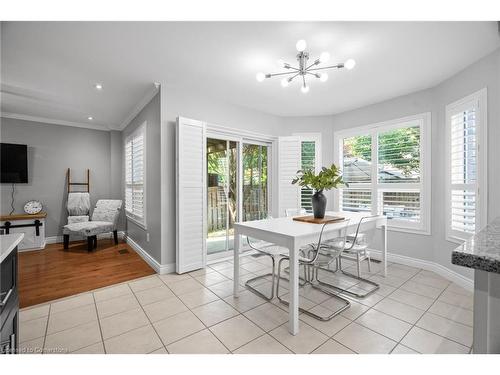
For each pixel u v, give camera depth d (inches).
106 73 108.4
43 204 181.5
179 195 119.4
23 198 174.4
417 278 115.3
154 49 89.1
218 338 71.0
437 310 86.7
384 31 78.5
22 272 124.5
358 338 70.9
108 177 206.8
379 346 67.2
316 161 170.6
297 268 74.6
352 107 154.5
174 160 124.6
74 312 85.5
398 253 138.0
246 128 153.7
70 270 127.3
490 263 24.3
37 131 179.0
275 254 98.3
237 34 80.3
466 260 25.9
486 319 27.3
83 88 124.9
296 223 98.2
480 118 95.7
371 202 148.1
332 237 90.1
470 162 102.5
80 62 98.4
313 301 93.7
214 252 146.0
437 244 122.3
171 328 75.9
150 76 111.7
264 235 85.2
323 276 119.6
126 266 133.4
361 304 91.3
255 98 139.6
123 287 106.2
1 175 164.1
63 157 189.0
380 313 84.8
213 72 107.9
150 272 124.3
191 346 67.4
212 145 144.0
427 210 125.6
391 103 139.3
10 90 127.4
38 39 82.4
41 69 104.2
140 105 145.6
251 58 95.7
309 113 167.5
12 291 49.8
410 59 96.3
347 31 78.5
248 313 84.9
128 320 80.5
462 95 105.4
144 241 147.4
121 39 82.8
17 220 161.9
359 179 154.9
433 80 115.7
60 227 188.1
